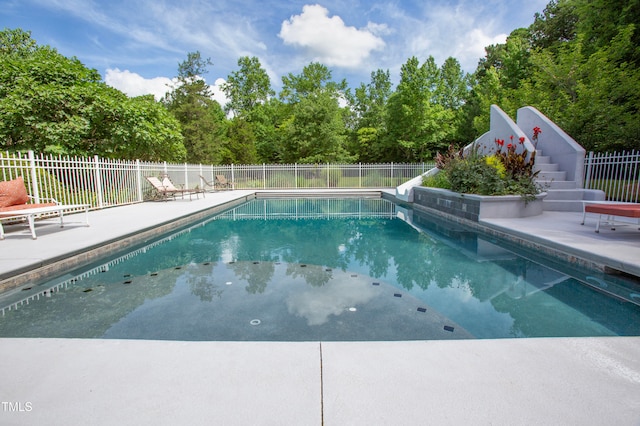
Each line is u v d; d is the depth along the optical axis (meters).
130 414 1.27
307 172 18.25
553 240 4.23
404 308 2.80
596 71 10.59
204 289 3.32
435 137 23.53
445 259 4.48
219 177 16.70
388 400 1.35
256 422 1.22
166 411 1.29
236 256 4.75
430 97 23.55
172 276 3.78
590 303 2.89
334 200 14.21
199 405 1.32
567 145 8.00
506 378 1.50
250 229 7.16
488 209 6.30
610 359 1.68
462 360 1.66
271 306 2.85
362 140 27.98
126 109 11.27
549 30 17.97
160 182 10.96
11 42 18.00
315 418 1.24
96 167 8.29
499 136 9.18
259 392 1.40
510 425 1.20
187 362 1.65
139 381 1.49
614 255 3.43
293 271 3.99
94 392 1.42
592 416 1.25
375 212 10.11
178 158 17.20
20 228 5.62
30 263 3.48
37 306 2.86
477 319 2.56
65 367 1.62
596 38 12.59
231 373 1.55
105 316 2.64
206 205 9.52
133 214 7.42
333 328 2.41
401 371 1.56
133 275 3.81
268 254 4.87
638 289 3.16
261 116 31.45
